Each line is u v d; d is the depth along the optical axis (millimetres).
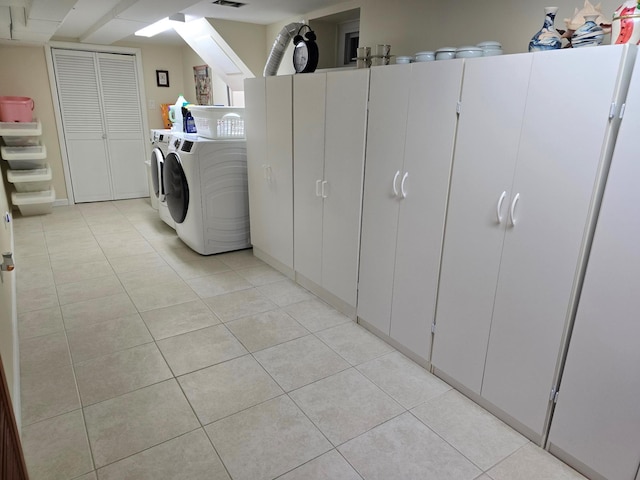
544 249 1624
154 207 5586
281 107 3088
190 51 5875
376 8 2922
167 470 1642
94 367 2262
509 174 1694
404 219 2236
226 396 2066
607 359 1497
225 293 3193
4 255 1778
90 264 3697
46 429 1823
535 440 1813
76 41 5328
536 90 1550
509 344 1824
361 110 2377
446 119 1907
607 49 1346
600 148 1408
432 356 2238
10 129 4742
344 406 2018
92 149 5801
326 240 2887
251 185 3746
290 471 1653
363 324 2742
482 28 2256
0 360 1244
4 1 2850
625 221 1379
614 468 1541
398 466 1688
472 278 1932
